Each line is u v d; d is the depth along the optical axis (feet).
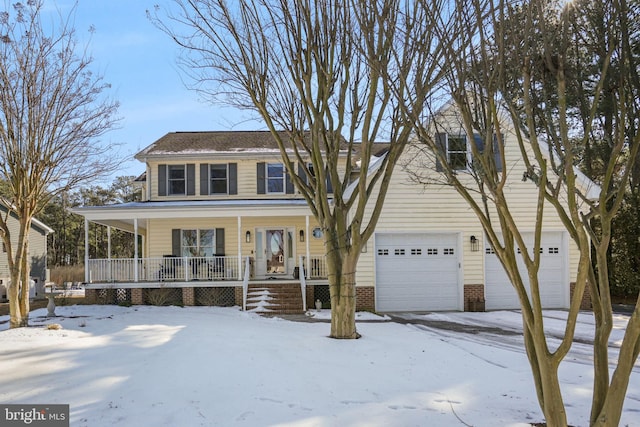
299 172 64.64
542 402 12.94
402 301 52.70
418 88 16.10
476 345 31.55
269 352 26.18
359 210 31.63
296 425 15.94
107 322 39.83
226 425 15.94
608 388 11.82
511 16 12.54
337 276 31.94
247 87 32.65
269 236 63.87
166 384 20.16
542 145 47.70
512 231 12.60
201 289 57.41
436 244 53.21
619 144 11.61
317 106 31.73
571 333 12.04
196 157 64.95
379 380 21.45
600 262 12.16
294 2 29.84
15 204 38.40
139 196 146.00
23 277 38.11
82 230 151.23
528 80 11.98
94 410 17.34
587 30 13.23
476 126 14.19
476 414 17.16
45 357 25.12
